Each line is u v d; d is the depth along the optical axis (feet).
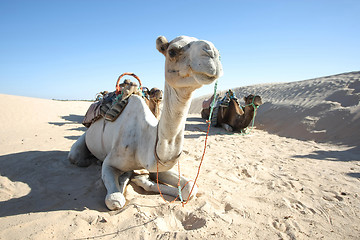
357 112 30.17
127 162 12.10
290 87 54.54
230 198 12.17
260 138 31.19
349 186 14.51
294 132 33.60
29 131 35.01
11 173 15.23
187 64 7.00
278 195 12.88
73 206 10.90
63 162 17.56
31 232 8.77
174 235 8.78
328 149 25.12
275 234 9.23
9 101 58.44
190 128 38.29
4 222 9.46
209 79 6.63
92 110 16.16
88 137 16.22
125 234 8.84
